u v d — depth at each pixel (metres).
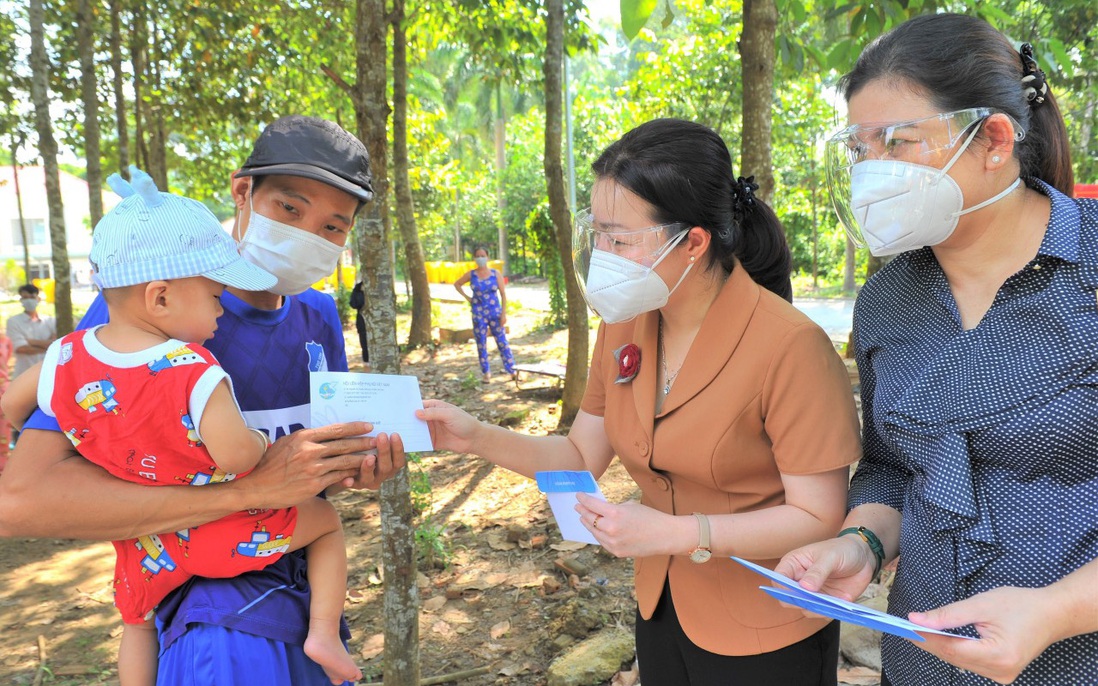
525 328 17.08
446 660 3.92
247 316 1.86
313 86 13.33
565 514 1.79
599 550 5.02
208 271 1.56
